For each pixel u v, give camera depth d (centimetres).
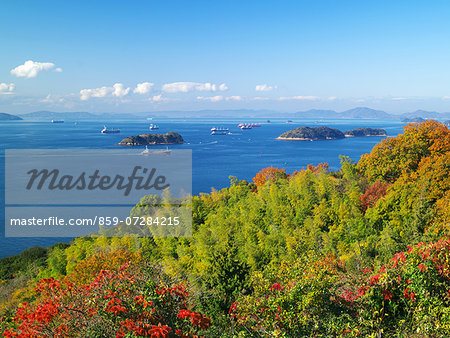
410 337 910
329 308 1079
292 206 4234
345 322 1012
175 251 3822
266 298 1108
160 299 820
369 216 3512
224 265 2184
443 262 1076
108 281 917
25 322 975
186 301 872
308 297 1021
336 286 1178
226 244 2345
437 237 1756
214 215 4659
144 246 3953
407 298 1050
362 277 1220
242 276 2186
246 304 1083
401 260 1167
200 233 3838
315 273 1135
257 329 992
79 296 974
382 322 1022
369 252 2144
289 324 970
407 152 4619
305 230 3334
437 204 3130
